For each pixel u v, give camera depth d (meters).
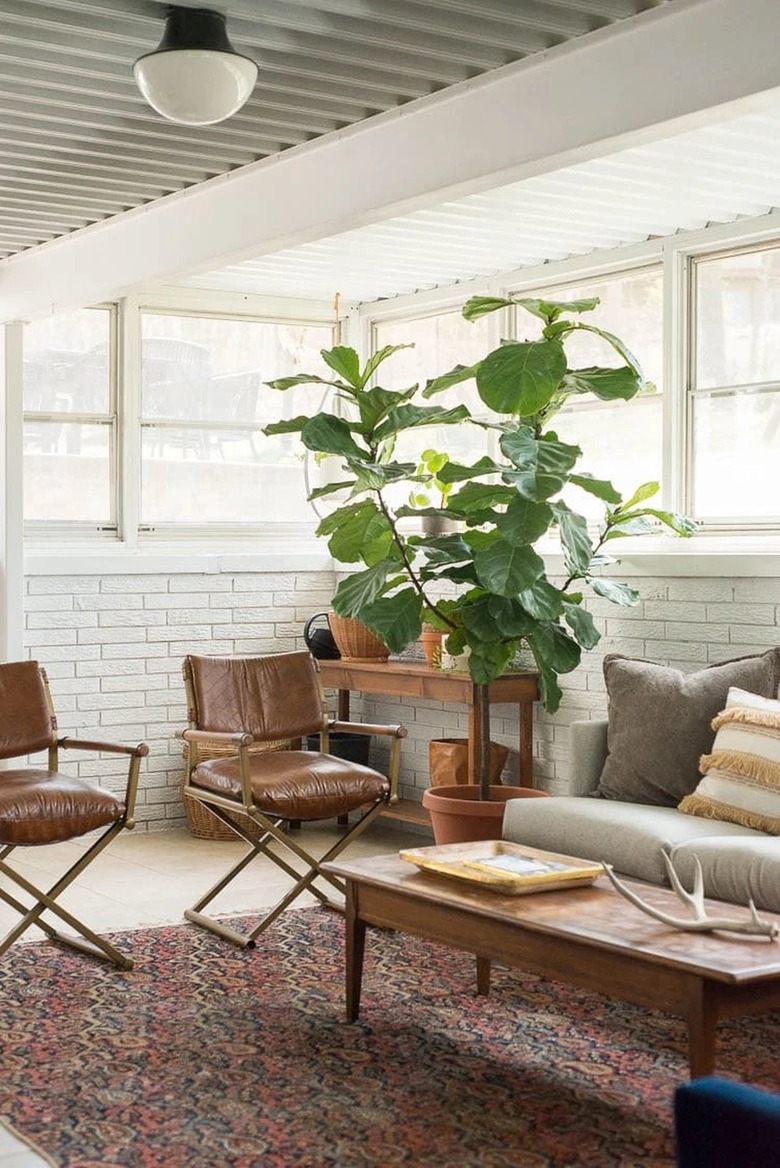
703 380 5.96
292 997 4.31
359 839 6.90
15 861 6.36
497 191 5.44
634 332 6.32
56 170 5.05
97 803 4.62
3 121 4.50
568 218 5.84
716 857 4.10
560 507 5.30
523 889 3.68
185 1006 4.21
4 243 6.31
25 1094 3.49
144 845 6.75
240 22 3.68
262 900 5.59
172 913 5.38
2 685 5.02
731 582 5.52
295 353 7.74
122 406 7.23
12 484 6.69
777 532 5.65
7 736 4.96
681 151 4.95
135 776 4.71
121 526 7.25
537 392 4.77
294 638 7.58
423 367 7.54
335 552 5.43
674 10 3.50
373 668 6.68
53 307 6.28
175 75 3.55
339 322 7.84
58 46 3.78
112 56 3.86
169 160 4.92
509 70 3.95
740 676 4.98
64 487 7.14
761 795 4.46
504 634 5.12
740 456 5.81
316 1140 3.21
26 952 4.80
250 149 4.78
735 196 5.48
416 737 7.20
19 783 4.64
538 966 3.45
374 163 4.45
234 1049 3.83
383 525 5.39
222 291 7.47
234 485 7.57
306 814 4.93
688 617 5.70
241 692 5.37
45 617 6.89
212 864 6.30
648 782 4.91
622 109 3.64
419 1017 4.12
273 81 4.06
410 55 3.90
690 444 6.00
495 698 6.08
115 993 4.34
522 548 5.00
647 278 6.25
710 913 3.49
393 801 5.07
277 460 7.69
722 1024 4.09
